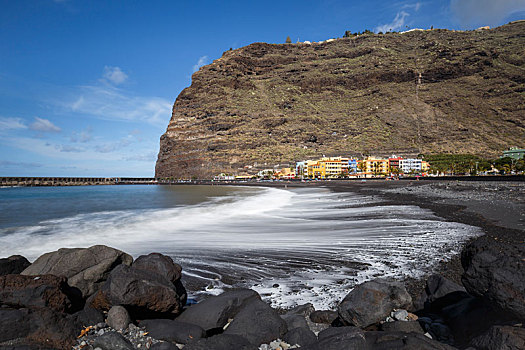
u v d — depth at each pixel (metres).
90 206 35.28
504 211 21.55
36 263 6.41
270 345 4.76
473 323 4.82
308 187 89.69
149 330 5.05
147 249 12.80
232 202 39.91
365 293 5.57
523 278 4.45
